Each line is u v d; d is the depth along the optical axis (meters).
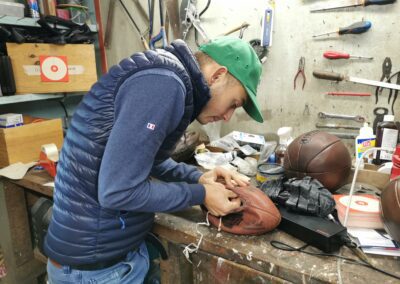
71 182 0.76
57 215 0.81
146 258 0.95
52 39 1.52
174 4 1.66
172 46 0.73
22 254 1.51
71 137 0.75
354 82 1.40
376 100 1.38
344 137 1.46
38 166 1.42
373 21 1.31
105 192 0.63
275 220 0.82
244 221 0.83
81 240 0.78
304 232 0.78
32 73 1.50
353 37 1.36
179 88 0.65
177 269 0.96
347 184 1.13
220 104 0.79
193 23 1.63
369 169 1.20
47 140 1.53
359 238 0.78
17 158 1.42
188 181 0.98
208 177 0.96
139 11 1.82
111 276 0.85
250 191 0.88
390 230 0.75
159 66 0.65
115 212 0.77
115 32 1.95
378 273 0.67
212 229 0.86
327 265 0.70
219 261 0.80
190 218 0.93
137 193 0.65
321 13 1.40
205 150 1.50
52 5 1.65
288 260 0.72
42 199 1.24
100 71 2.02
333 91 1.46
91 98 0.72
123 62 0.70
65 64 1.57
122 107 0.63
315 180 0.94
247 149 1.47
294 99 1.56
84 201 0.76
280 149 1.38
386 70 1.34
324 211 0.83
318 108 1.51
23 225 1.49
